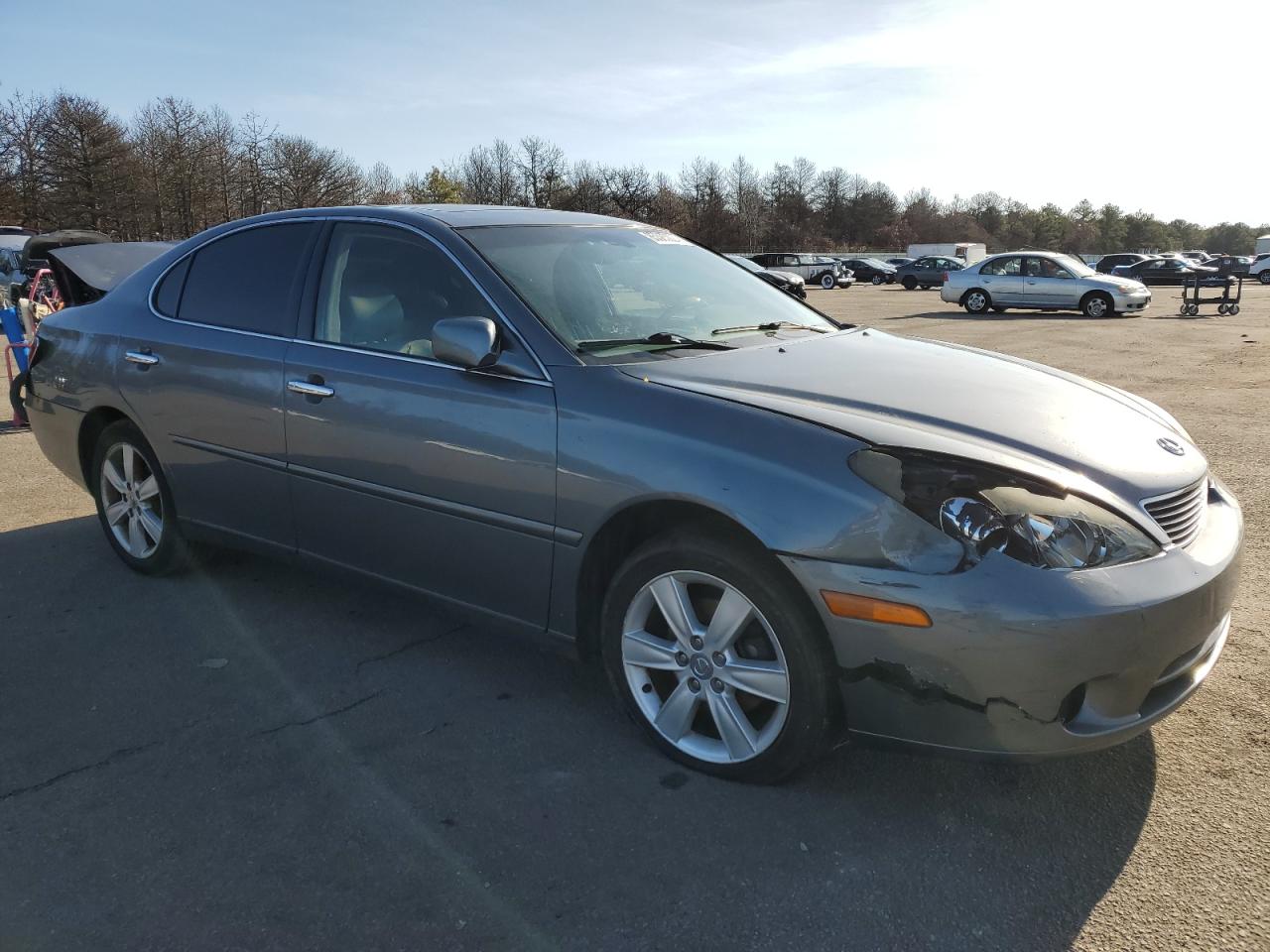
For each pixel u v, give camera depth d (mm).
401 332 3314
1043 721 2281
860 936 2117
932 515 2314
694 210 79125
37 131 50375
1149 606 2283
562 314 3135
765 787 2674
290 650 3623
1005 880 2295
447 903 2232
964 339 15828
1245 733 2930
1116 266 43594
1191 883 2273
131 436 4211
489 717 3104
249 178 56031
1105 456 2602
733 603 2584
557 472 2814
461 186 72750
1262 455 6508
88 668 3475
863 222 98875
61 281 8633
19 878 2334
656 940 2113
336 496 3430
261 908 2223
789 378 2918
